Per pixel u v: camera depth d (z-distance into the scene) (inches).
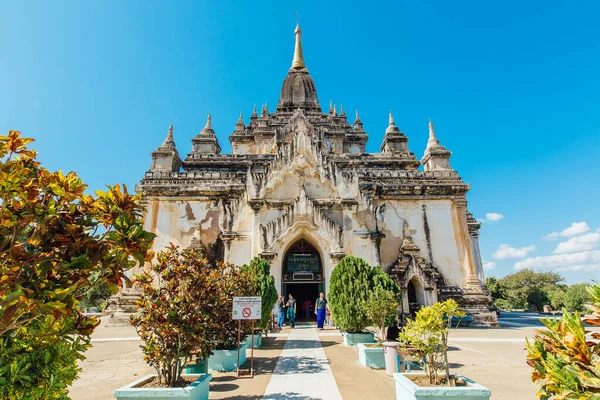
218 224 1011.3
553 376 156.9
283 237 874.8
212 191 1028.5
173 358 292.2
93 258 176.1
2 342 181.9
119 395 254.8
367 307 520.1
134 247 183.6
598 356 155.3
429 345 281.6
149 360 287.0
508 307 2373.3
